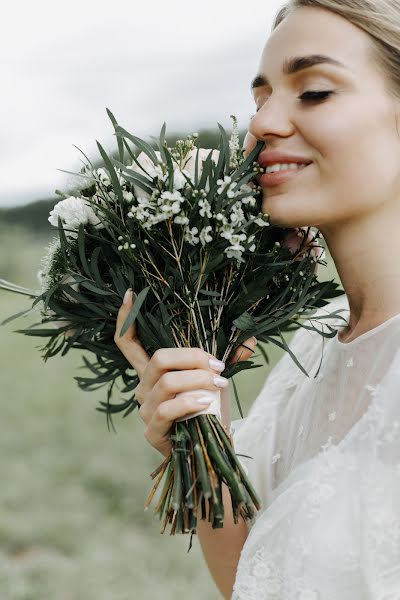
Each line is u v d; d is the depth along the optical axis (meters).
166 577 3.91
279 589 1.39
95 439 5.71
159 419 1.44
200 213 1.46
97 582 3.82
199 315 1.53
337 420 1.48
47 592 3.74
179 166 1.53
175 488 1.36
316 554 1.31
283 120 1.44
